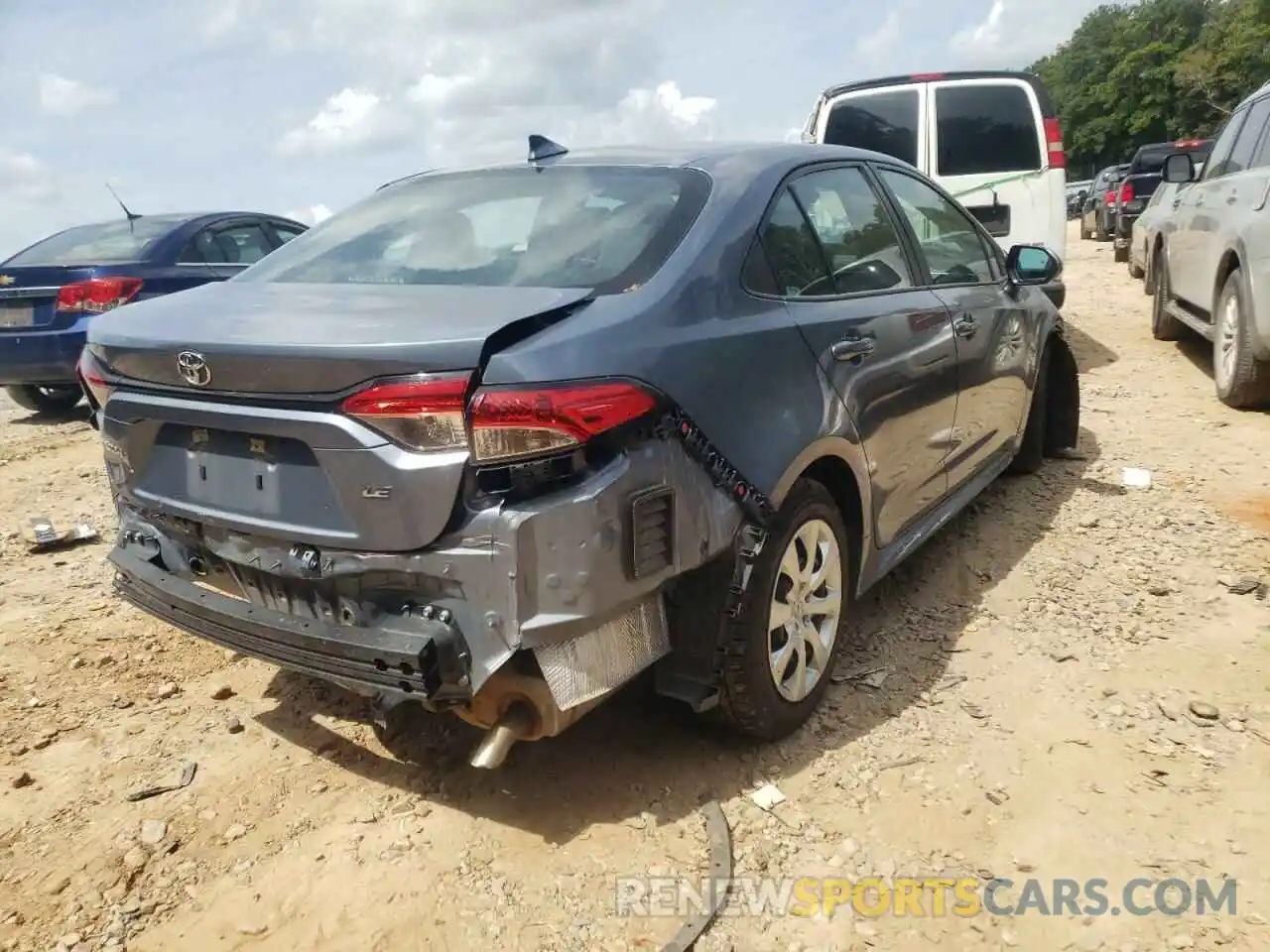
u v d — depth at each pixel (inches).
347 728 131.6
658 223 115.6
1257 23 2123.5
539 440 90.4
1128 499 202.1
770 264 121.9
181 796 117.6
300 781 120.1
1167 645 144.8
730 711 116.0
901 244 155.9
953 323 159.3
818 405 120.5
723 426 106.1
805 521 120.3
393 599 97.4
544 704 96.0
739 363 109.8
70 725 133.0
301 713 135.5
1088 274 590.9
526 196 127.6
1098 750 121.0
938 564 175.9
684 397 101.7
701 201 119.1
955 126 308.8
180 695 141.0
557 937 95.4
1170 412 266.2
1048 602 159.5
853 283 138.3
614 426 94.3
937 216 174.2
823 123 320.8
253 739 129.5
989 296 180.1
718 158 129.6
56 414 358.3
